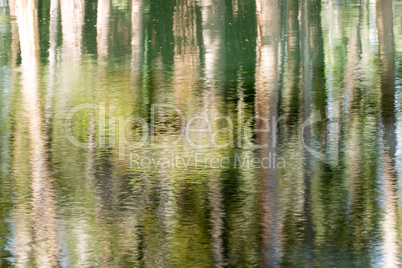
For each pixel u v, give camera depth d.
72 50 14.78
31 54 14.46
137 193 7.90
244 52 14.63
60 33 16.33
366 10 18.92
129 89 11.94
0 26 17.11
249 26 17.06
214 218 7.31
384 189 7.93
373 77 12.66
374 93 11.66
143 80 12.52
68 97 11.44
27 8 19.45
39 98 11.39
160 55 14.43
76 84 12.21
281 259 6.53
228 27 16.92
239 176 8.39
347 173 8.40
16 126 10.09
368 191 7.89
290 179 8.27
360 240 6.84
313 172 8.47
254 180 8.27
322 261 6.50
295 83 12.32
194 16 18.16
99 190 7.98
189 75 12.89
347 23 17.36
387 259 6.53
